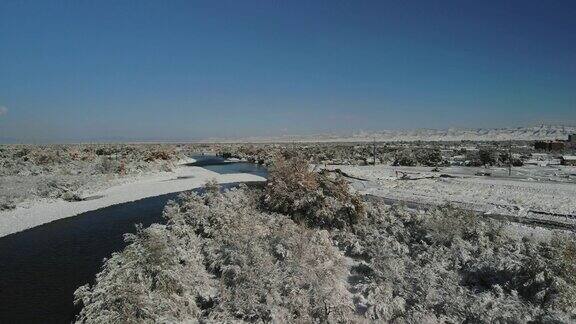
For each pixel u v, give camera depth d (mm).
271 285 10031
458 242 13125
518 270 10492
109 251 15766
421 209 21109
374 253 12703
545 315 8570
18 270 13719
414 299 9852
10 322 10039
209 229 15133
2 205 22594
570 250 10820
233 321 9297
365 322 9227
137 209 24109
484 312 8789
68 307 10852
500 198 23984
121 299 8852
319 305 9352
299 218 16875
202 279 11109
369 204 18125
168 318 9062
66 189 27688
